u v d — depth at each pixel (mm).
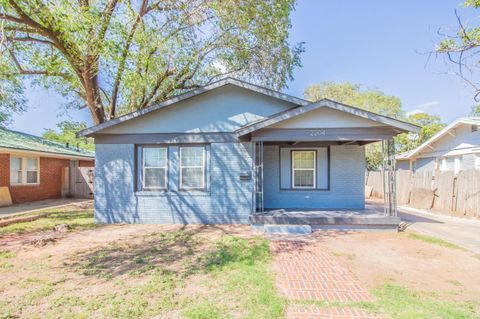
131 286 4152
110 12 9164
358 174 9812
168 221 9078
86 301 3678
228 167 9008
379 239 7000
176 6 10219
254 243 6582
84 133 9000
